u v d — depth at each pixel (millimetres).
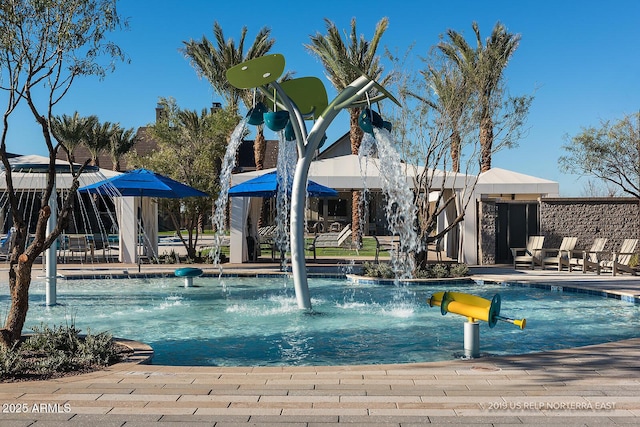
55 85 6355
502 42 23219
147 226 20219
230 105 30047
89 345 6164
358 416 4160
